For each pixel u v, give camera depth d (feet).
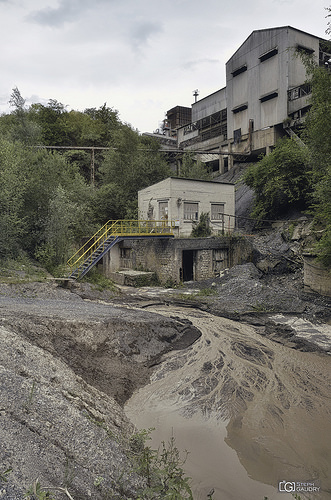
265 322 46.78
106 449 19.34
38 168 79.61
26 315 32.58
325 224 60.64
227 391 29.07
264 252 79.00
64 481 15.33
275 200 94.94
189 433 23.53
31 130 96.53
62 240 72.43
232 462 20.61
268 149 129.59
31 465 15.25
